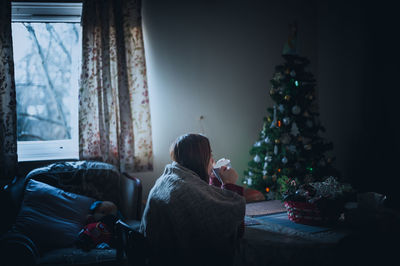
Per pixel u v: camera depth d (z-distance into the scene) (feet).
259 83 12.16
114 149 10.13
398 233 5.02
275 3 12.42
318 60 13.52
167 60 11.11
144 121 10.37
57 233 7.29
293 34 10.05
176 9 11.17
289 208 5.92
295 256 4.75
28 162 9.91
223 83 11.73
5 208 7.94
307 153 9.92
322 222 5.56
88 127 9.86
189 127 11.37
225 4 11.71
